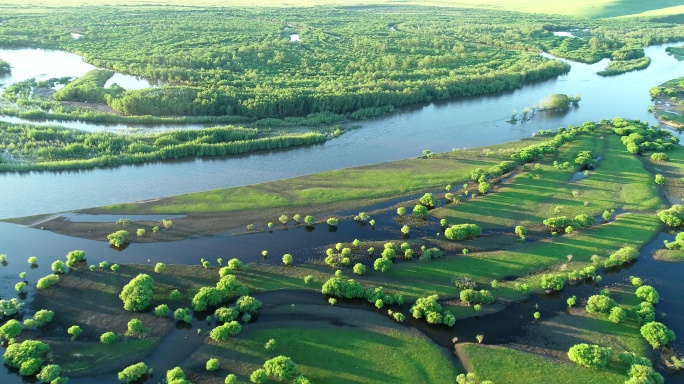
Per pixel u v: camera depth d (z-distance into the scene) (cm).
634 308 9694
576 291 10412
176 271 10925
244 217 13188
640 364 8288
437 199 14188
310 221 12794
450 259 11419
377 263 10912
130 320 9512
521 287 10344
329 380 8262
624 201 13862
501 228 12688
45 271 10919
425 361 8681
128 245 11869
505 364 8606
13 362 8369
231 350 8838
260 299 10131
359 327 9438
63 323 9400
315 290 10431
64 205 13788
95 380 8262
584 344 8662
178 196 14188
